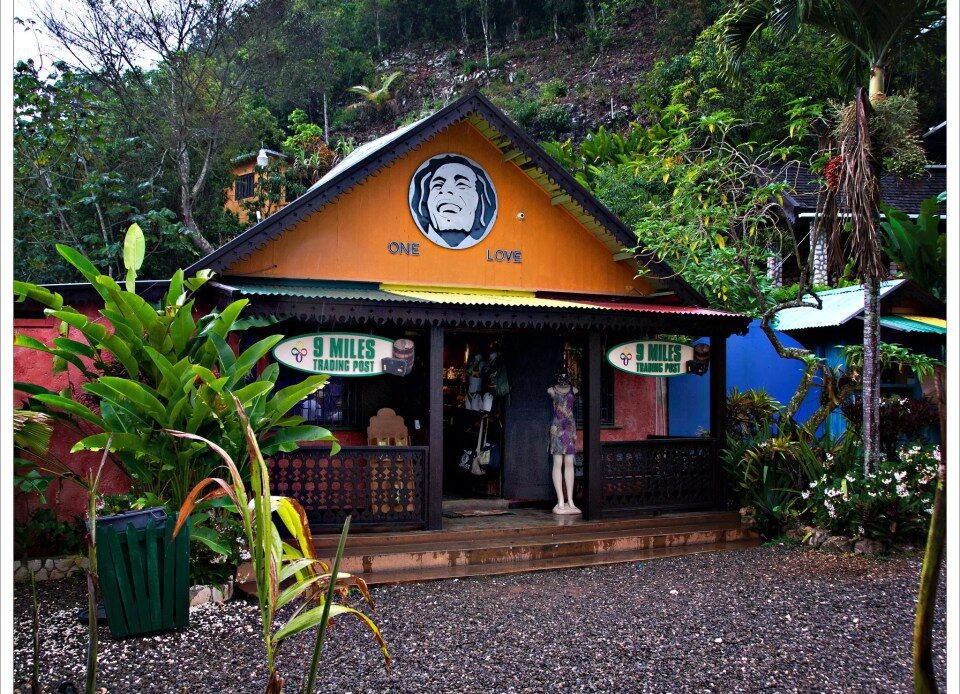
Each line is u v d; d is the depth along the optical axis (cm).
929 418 1209
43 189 2014
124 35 2372
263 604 362
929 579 297
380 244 1050
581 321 1012
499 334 1159
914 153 983
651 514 1084
